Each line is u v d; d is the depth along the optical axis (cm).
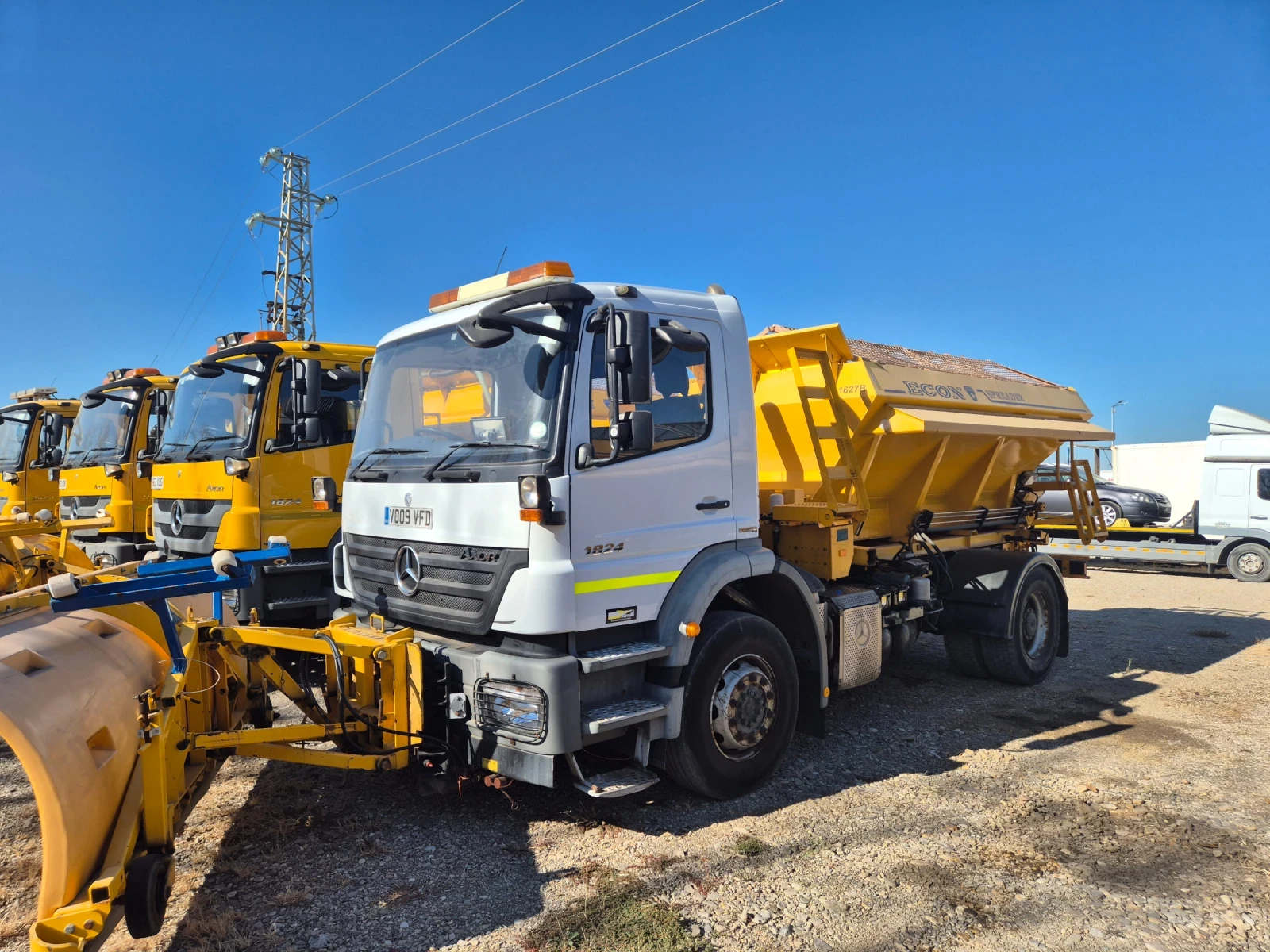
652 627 440
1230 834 430
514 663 392
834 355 623
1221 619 1089
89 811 286
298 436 719
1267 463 1495
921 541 710
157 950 322
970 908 357
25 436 1301
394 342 514
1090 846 417
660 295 469
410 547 452
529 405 413
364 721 422
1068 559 897
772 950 326
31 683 291
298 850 409
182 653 351
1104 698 695
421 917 348
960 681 757
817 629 527
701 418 474
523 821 445
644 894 366
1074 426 852
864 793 486
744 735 470
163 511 828
